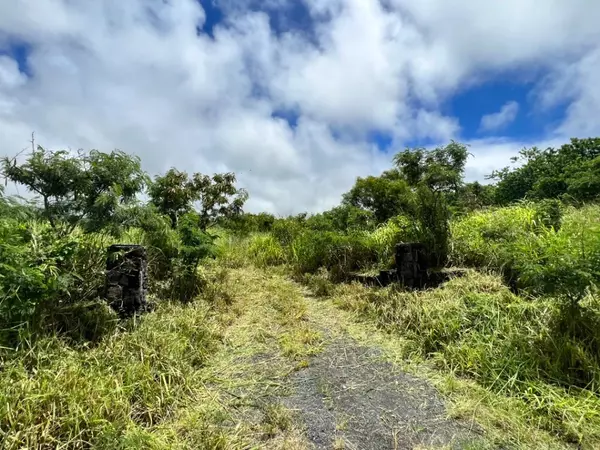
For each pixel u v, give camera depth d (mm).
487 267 4953
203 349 3605
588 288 3334
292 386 3064
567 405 2498
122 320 3750
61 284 3334
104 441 2082
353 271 6406
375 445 2293
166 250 5422
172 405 2643
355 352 3732
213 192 8469
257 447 2264
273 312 5016
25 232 3598
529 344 3133
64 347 2939
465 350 3311
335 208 9766
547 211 5367
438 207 5723
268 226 12961
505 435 2342
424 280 4992
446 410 2648
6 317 2795
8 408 2090
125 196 4398
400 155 9977
